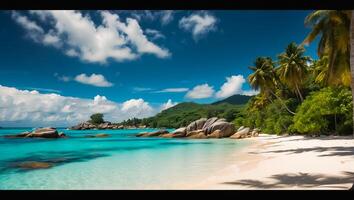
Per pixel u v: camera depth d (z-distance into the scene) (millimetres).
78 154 29438
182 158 24484
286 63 54125
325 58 37969
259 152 27359
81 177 16422
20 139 58531
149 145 41594
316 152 23828
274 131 62688
